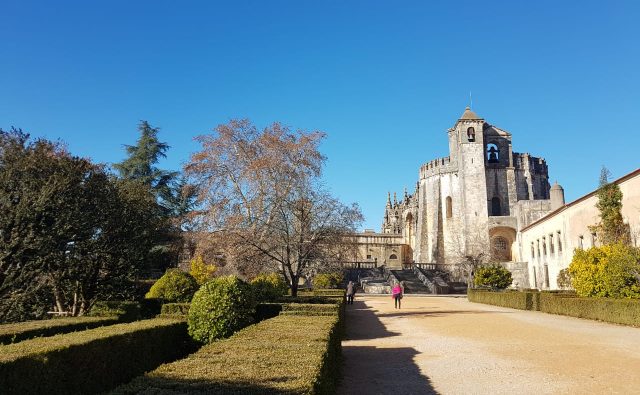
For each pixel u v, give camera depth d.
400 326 21.05
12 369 6.06
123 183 23.92
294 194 25.78
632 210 28.73
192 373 5.36
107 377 8.12
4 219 16.56
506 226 72.44
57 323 11.27
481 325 20.95
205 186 29.23
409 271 71.69
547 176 86.81
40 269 18.05
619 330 18.45
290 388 4.74
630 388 8.92
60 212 17.75
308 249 25.28
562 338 16.14
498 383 9.56
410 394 8.90
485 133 82.81
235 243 24.88
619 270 23.20
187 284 23.84
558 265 43.50
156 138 47.09
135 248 21.62
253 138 29.91
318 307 17.16
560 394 8.61
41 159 18.14
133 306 18.88
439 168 83.81
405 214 96.69
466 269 65.00
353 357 13.09
